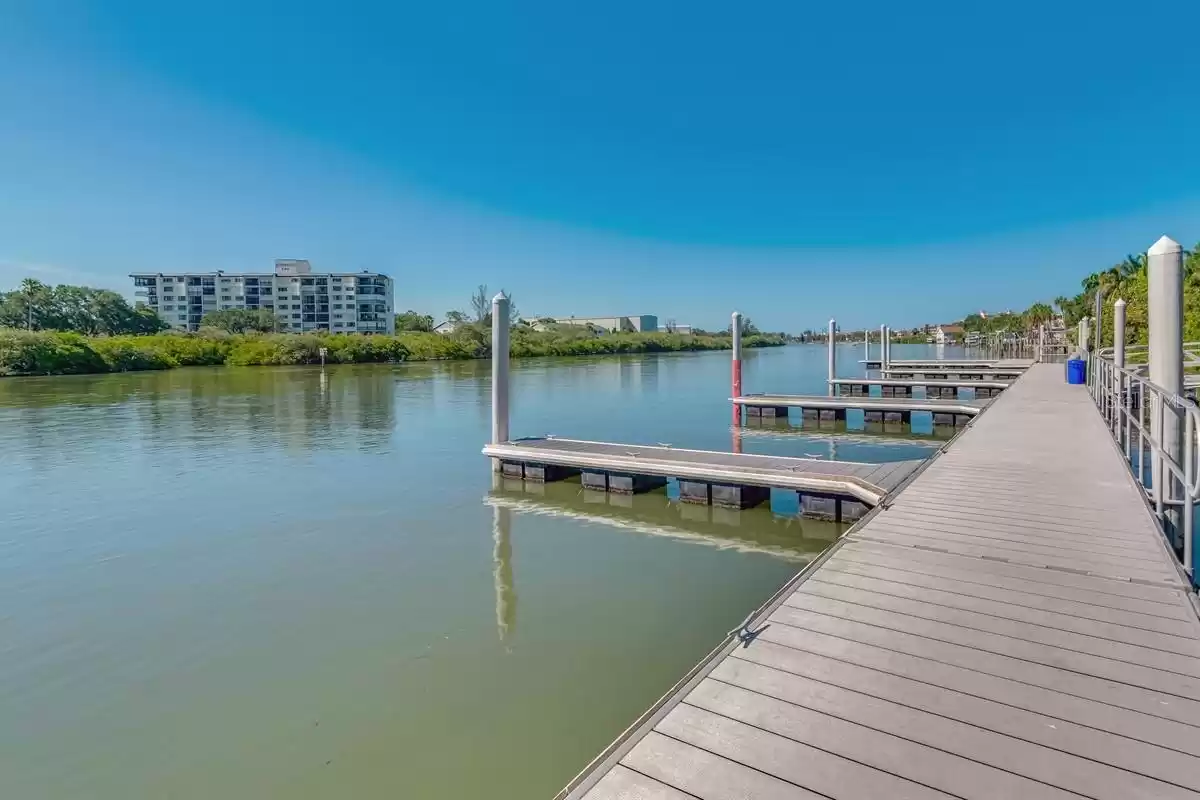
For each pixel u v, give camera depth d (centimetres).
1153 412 544
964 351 7525
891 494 583
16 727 425
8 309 5991
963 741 238
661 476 1020
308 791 365
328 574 686
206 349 4828
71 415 1970
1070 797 209
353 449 1402
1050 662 290
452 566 709
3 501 980
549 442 1167
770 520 877
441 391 2772
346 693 460
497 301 1127
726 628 557
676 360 5972
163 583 662
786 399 1842
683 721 260
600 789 225
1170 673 277
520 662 500
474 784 369
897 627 329
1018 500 552
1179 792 209
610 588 646
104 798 361
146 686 472
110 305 6838
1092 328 3020
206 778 376
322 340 5216
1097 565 400
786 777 225
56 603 615
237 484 1087
